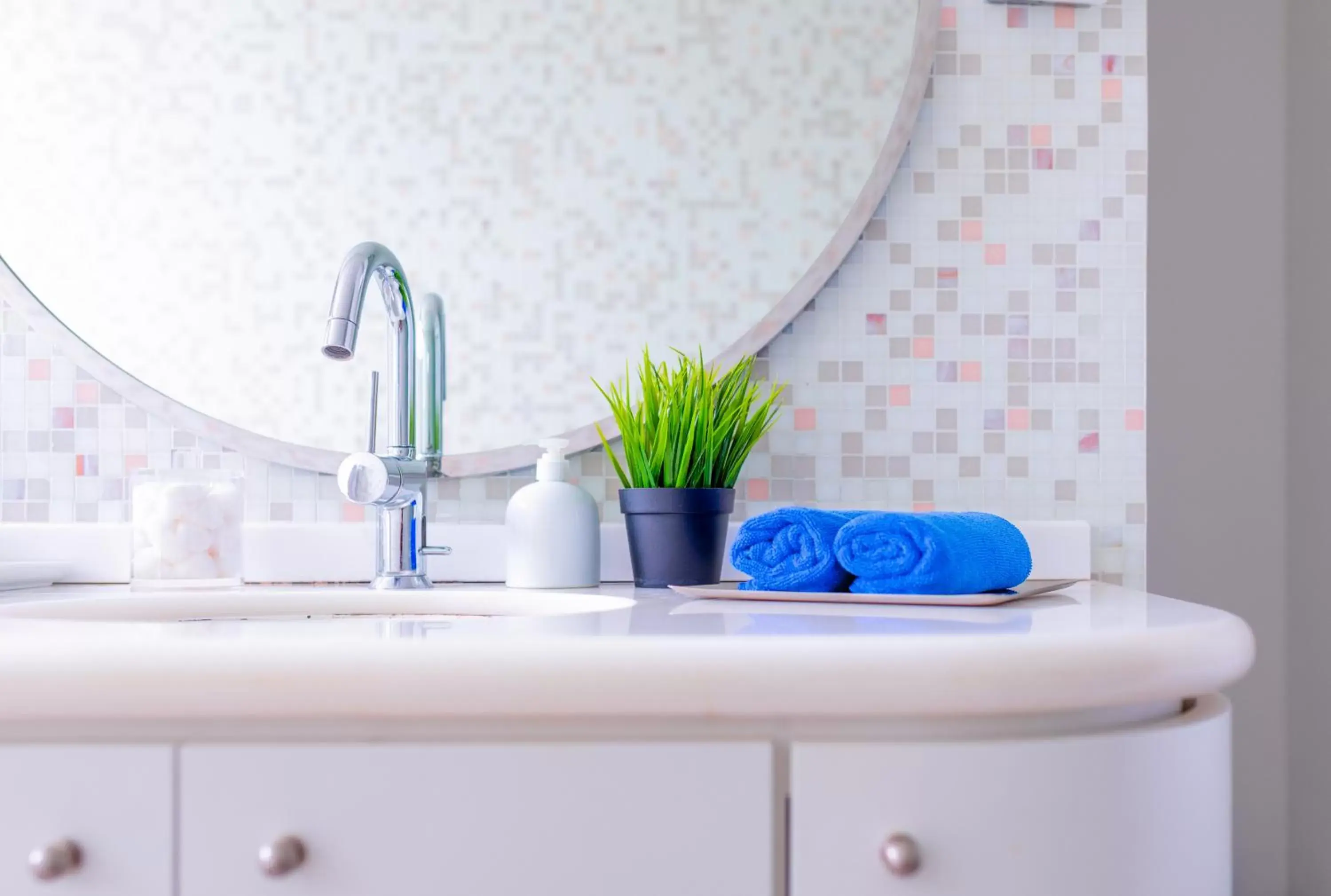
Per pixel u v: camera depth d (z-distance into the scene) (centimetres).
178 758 57
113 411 117
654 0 119
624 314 118
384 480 94
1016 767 57
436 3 119
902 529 82
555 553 101
